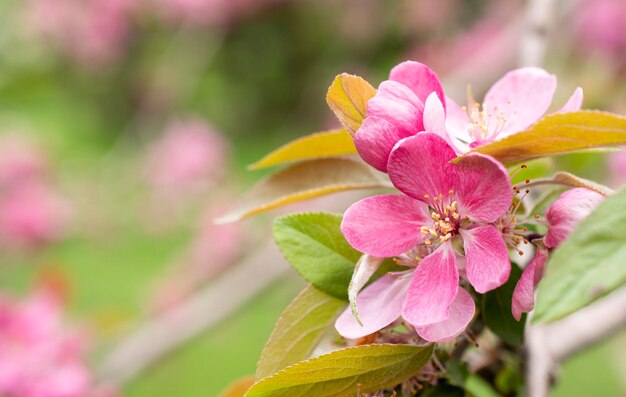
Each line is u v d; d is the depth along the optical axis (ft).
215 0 7.00
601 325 2.04
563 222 1.40
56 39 7.48
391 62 7.11
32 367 3.27
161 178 6.38
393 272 1.46
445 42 6.78
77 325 3.41
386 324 1.44
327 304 1.51
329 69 7.27
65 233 6.07
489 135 1.53
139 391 5.05
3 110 7.57
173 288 5.21
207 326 3.63
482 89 4.53
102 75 7.34
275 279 3.69
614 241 1.27
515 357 1.71
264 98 7.38
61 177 6.34
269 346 1.50
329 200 3.69
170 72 7.22
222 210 5.89
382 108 1.43
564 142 1.38
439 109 1.41
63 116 7.60
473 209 1.42
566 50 3.85
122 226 6.26
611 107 3.55
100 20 7.20
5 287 5.77
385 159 1.43
